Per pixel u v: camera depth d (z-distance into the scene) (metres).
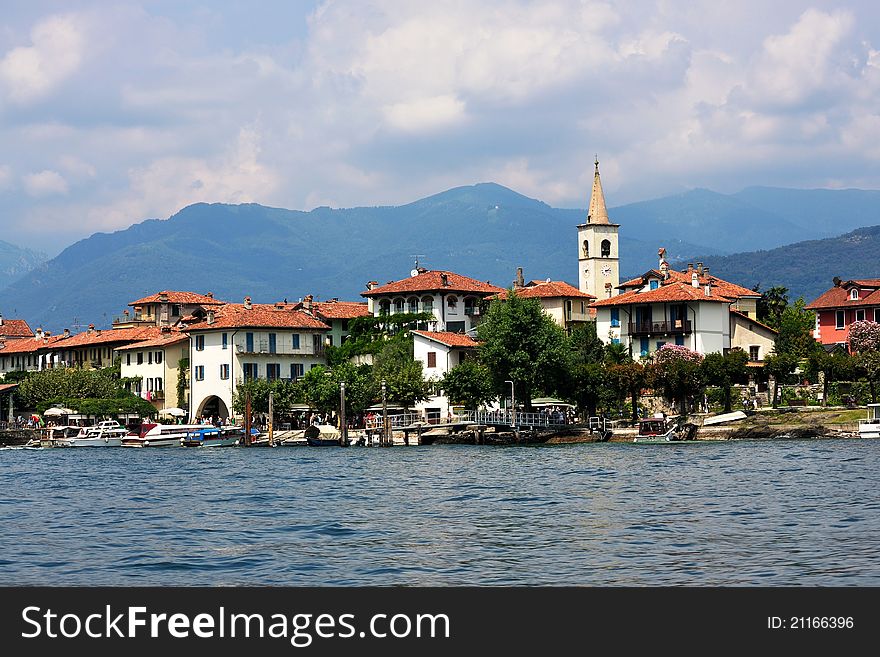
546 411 138.50
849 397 131.62
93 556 51.28
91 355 198.75
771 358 134.75
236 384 164.62
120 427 167.88
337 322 182.38
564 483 79.00
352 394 147.00
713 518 58.44
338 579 45.59
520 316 138.88
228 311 173.00
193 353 170.38
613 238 192.00
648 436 128.75
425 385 148.50
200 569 47.97
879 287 156.38
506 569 46.62
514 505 66.62
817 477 77.56
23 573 47.78
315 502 70.50
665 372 132.62
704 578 44.22
